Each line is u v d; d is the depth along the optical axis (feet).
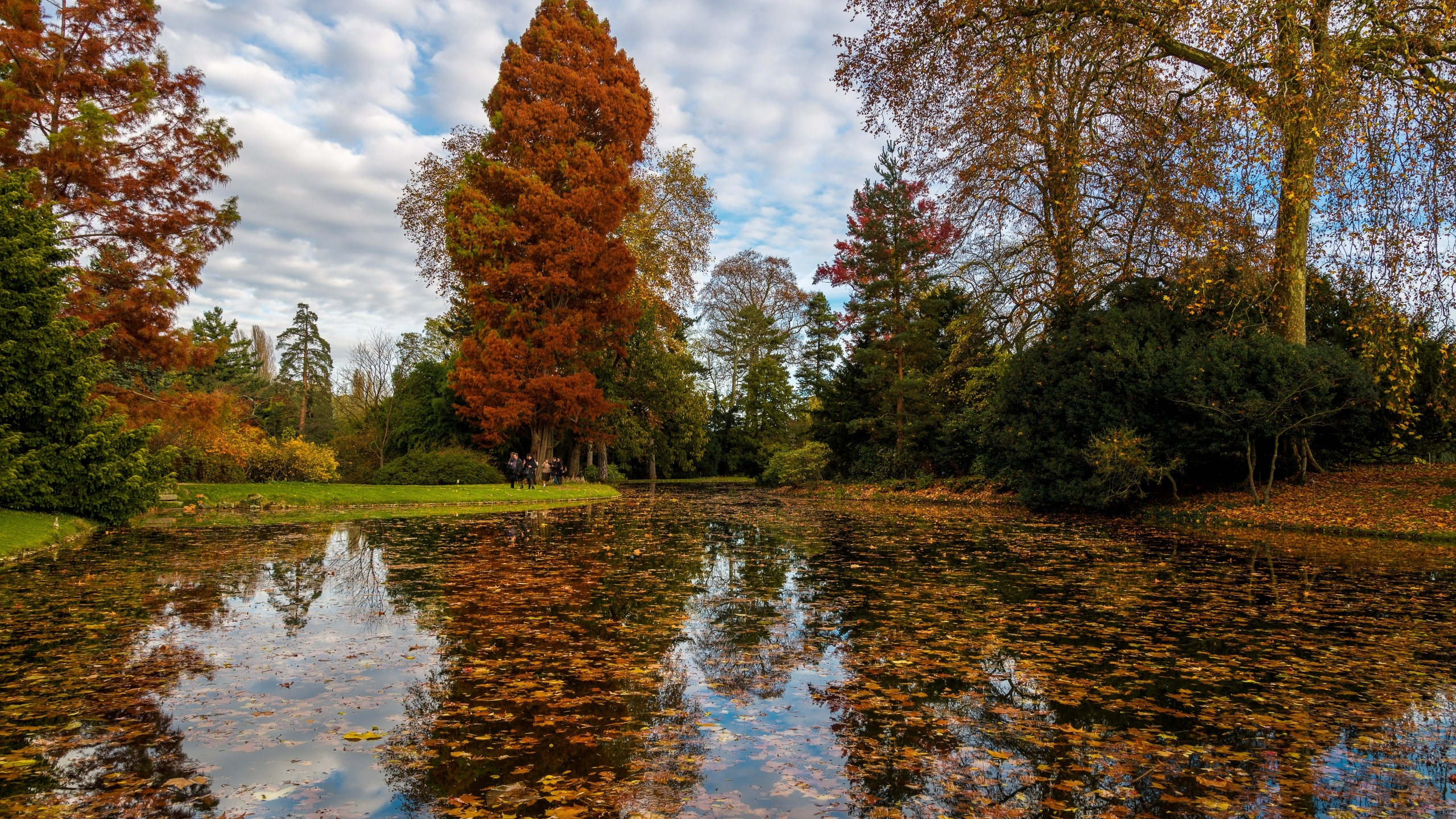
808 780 11.30
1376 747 12.75
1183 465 57.98
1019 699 15.24
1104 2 51.39
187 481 72.23
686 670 17.16
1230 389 52.39
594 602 24.89
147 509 45.11
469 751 12.26
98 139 48.08
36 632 19.97
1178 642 20.03
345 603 24.12
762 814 10.09
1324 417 52.44
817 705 14.82
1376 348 48.21
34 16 47.93
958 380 95.45
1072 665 17.72
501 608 23.70
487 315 86.38
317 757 11.93
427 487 79.82
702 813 10.13
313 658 17.70
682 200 111.96
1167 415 57.57
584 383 89.51
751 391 176.24
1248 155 45.09
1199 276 51.72
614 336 97.91
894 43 62.85
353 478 108.58
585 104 90.68
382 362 127.85
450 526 51.03
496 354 83.56
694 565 33.86
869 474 106.83
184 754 12.01
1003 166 62.44
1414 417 51.62
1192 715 14.30
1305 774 11.62
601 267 89.10
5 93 45.21
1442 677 16.75
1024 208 70.38
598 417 111.34
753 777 11.35
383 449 116.16
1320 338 63.62
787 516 64.39
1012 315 74.84
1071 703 15.01
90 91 51.47
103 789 10.68
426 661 17.57
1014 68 54.13
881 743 12.82
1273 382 51.11
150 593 25.58
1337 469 62.64
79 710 14.06
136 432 43.06
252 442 82.33
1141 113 53.83
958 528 53.11
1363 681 16.52
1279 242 53.72
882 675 16.88
